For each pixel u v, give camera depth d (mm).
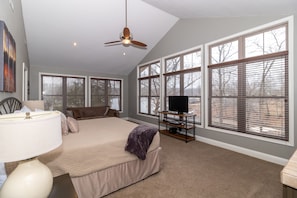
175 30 4832
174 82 4957
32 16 3645
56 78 5984
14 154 782
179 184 2150
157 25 4797
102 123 3273
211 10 3266
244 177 2311
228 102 3492
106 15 4043
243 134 3197
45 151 879
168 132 4742
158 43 5547
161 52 5418
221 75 3615
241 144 3248
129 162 2117
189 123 4406
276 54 2711
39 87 5598
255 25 3010
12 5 2111
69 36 4492
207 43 3877
